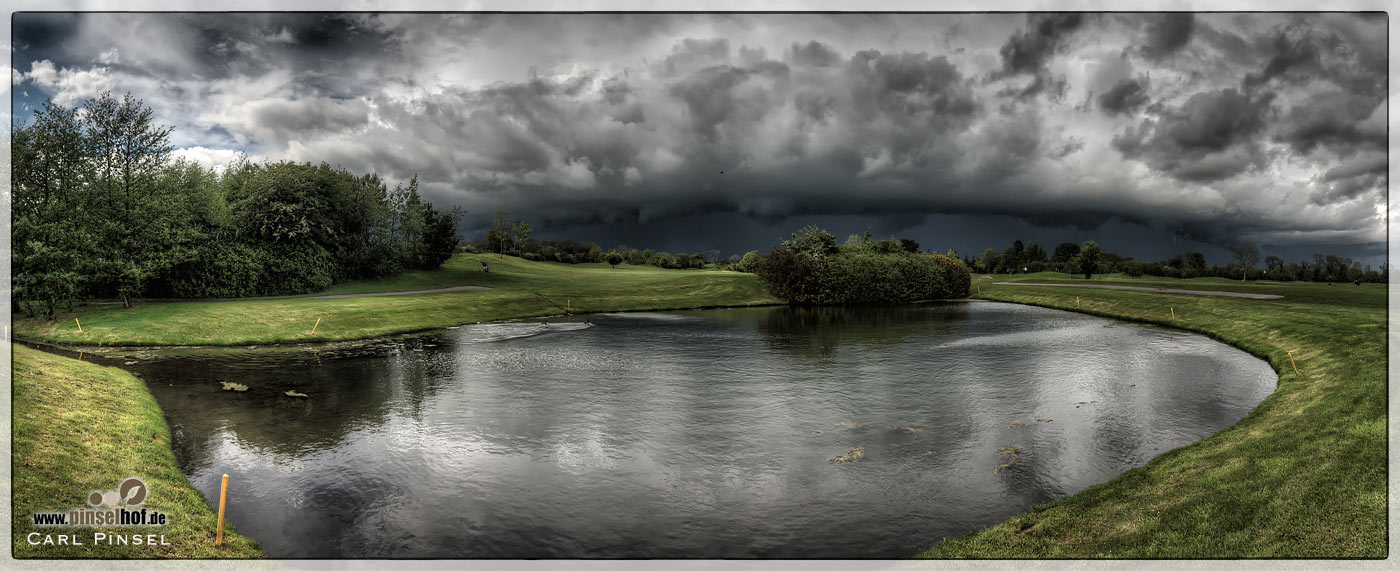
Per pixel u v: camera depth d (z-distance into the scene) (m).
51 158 27.72
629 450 11.16
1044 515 8.22
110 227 28.55
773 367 19.20
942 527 8.14
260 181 45.06
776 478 9.84
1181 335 26.69
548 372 18.42
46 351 20.89
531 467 10.32
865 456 10.82
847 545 7.67
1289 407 12.66
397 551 7.54
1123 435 11.91
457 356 21.45
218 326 24.88
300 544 7.70
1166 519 7.69
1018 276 81.69
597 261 93.25
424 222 60.38
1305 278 57.44
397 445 11.44
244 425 12.69
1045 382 16.73
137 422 11.95
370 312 30.17
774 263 46.81
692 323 33.00
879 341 25.30
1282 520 7.28
